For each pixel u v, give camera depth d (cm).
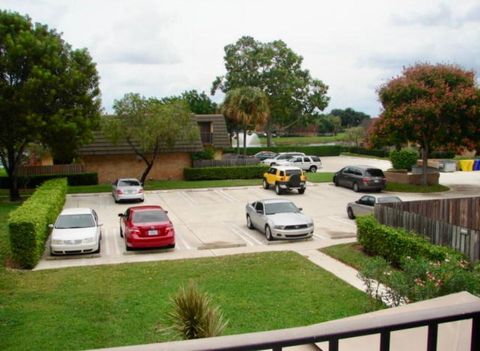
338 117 12962
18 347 997
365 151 7181
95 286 1427
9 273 1587
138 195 3200
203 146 4912
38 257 1731
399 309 341
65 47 3259
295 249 1927
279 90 7394
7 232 2152
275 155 5962
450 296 359
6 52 2997
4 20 3084
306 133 12138
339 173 3822
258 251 1895
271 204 2208
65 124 3034
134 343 1016
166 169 4500
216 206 3067
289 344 172
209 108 7712
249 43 7444
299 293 1341
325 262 1709
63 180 3238
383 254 1658
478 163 5056
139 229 1884
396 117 3478
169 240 1916
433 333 193
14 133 3064
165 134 3788
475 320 197
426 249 1438
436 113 3309
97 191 3722
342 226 2388
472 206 1919
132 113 3722
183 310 867
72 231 1862
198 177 4353
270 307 1232
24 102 2936
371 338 331
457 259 1277
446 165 4975
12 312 1201
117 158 4391
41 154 4303
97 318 1159
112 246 2030
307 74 7625
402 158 4162
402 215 1700
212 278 1496
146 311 1202
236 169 4391
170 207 3047
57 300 1297
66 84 3077
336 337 179
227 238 2155
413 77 3497
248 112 5203
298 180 3519
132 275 1545
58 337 1048
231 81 7356
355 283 1443
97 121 3344
